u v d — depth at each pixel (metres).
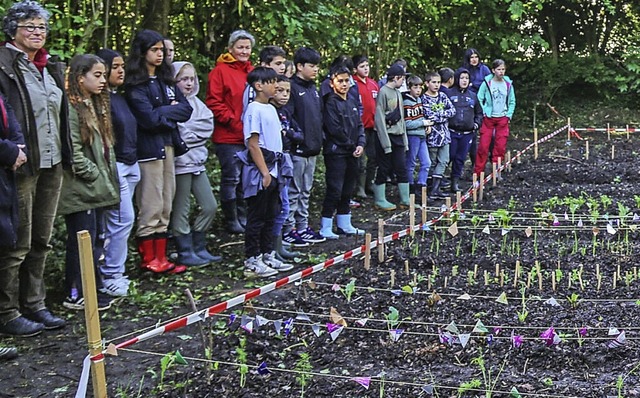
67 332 4.77
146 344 4.52
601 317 4.87
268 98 6.11
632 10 18.61
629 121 17.14
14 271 4.60
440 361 4.21
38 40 4.50
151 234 6.01
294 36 9.41
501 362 4.17
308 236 7.42
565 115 17.83
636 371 4.03
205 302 5.41
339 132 7.36
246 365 3.84
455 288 5.62
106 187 5.15
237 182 7.43
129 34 8.12
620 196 9.41
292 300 5.37
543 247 6.88
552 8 18.45
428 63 17.50
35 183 4.62
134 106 5.69
